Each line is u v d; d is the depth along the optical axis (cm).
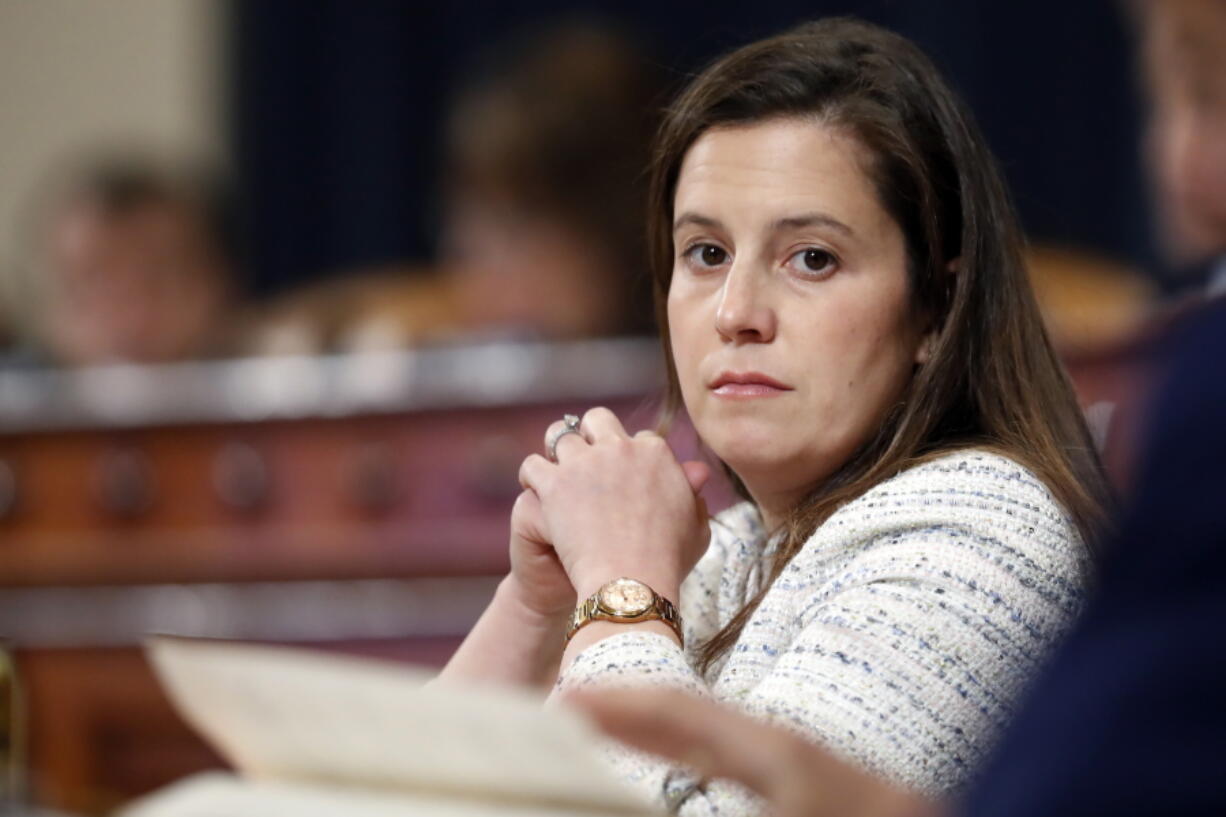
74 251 1348
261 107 1864
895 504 459
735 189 487
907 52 511
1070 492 476
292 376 993
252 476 984
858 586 439
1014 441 490
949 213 499
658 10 1703
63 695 966
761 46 511
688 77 538
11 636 975
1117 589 237
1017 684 422
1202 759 223
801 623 457
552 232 1123
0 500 1004
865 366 485
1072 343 770
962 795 405
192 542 991
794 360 482
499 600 530
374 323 1195
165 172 1388
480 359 976
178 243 1355
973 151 504
